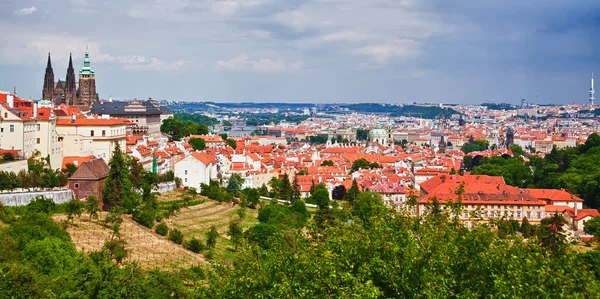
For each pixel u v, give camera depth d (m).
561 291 124.31
